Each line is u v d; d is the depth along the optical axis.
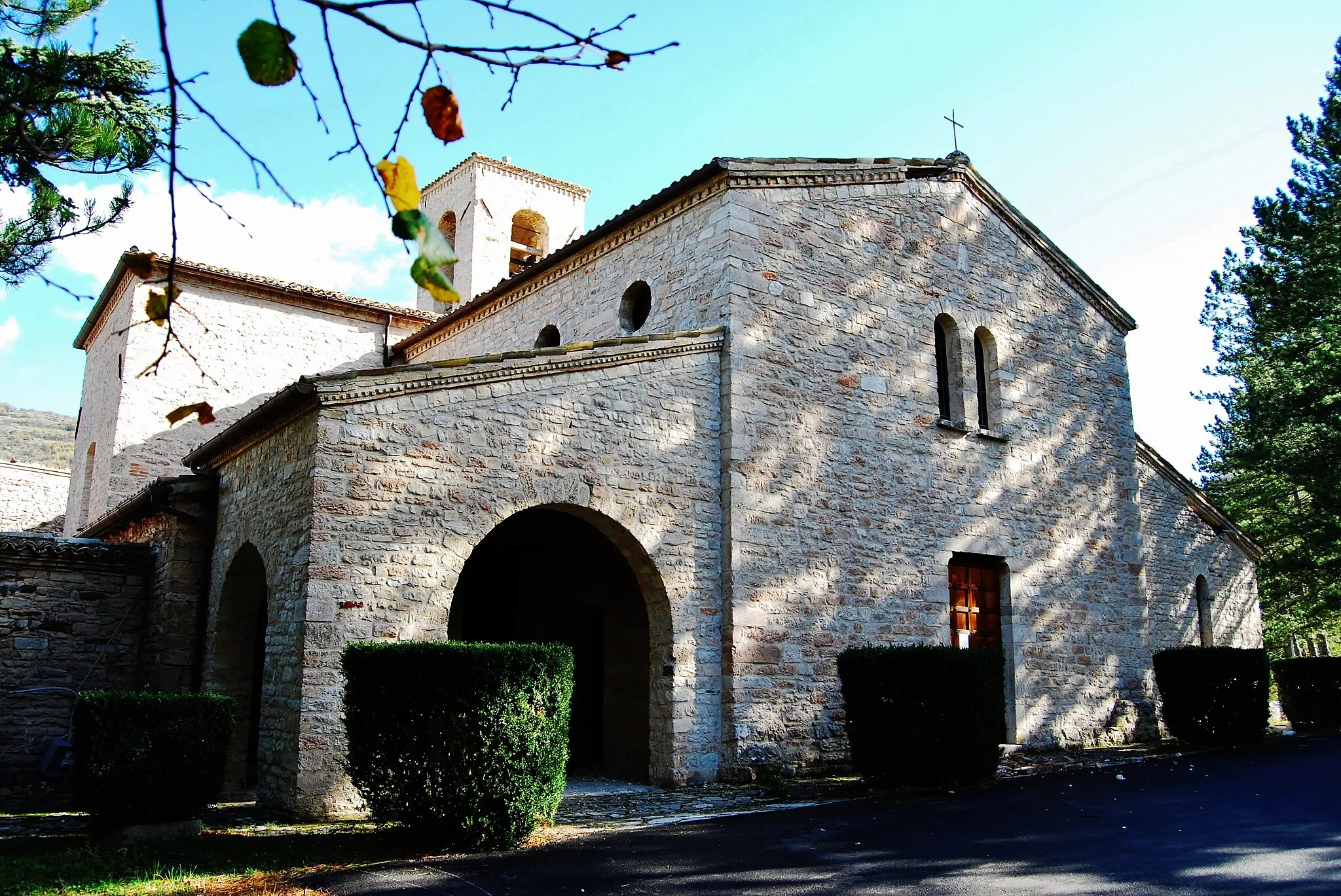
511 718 7.79
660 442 11.67
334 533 9.38
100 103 4.76
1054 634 15.55
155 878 6.70
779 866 7.04
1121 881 6.63
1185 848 7.60
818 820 8.80
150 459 18.59
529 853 7.47
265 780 9.64
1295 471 20.81
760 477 12.20
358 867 7.03
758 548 11.99
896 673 10.89
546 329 16.09
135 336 18.86
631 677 13.38
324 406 9.55
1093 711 15.84
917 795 10.30
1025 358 16.41
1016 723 14.59
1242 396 23.09
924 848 7.64
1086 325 17.81
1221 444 29.06
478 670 7.76
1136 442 18.48
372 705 7.78
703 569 11.70
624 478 11.27
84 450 22.31
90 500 21.39
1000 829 8.34
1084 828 8.38
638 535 11.23
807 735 11.94
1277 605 29.83
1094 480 17.06
